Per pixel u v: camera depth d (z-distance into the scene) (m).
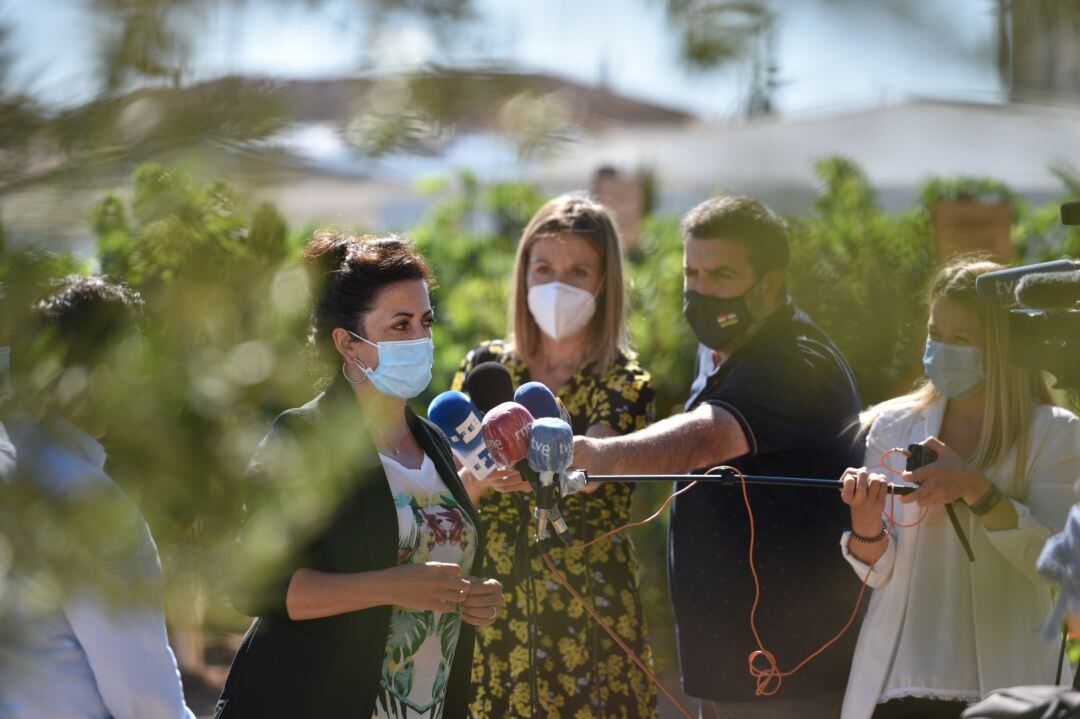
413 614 4.87
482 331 11.05
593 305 6.61
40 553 1.86
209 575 2.13
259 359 2.06
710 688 6.00
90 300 2.11
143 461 1.98
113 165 1.84
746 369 5.95
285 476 2.20
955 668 5.31
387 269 4.93
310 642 4.68
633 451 5.60
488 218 11.73
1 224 1.85
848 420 6.00
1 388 1.94
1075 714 3.67
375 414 5.04
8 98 1.76
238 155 1.86
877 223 9.64
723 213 6.09
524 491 5.96
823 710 5.92
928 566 5.42
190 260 2.06
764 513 5.88
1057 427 5.43
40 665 2.05
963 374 5.53
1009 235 10.09
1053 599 5.54
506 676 6.30
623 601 6.37
